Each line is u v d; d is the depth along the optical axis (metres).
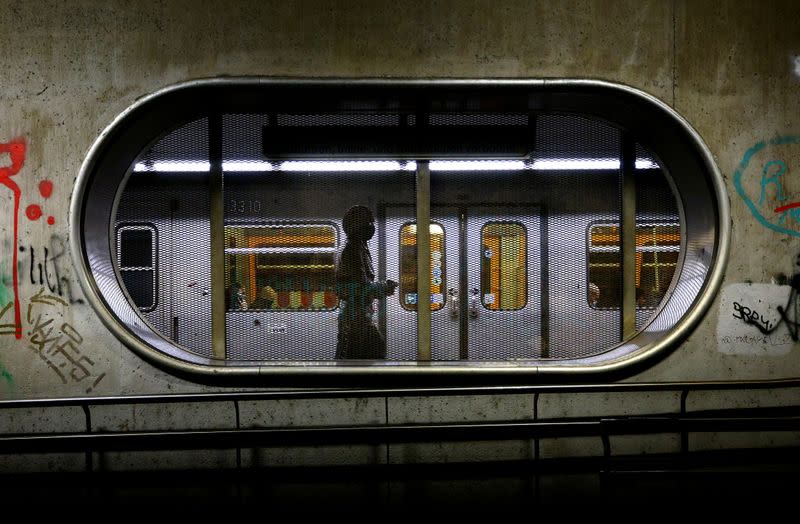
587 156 4.36
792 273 3.74
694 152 3.77
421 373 3.65
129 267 4.38
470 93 3.75
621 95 3.75
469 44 3.71
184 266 4.38
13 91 3.59
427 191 4.18
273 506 3.66
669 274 4.46
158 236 4.38
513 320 4.56
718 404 3.79
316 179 4.39
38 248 3.59
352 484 3.69
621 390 3.37
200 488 3.64
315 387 3.65
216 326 4.17
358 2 3.67
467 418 3.74
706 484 3.67
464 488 3.71
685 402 3.73
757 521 3.57
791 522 3.57
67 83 3.61
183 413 3.67
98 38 3.62
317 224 4.41
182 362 3.63
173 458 3.68
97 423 3.66
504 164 4.47
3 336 3.60
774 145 3.75
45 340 3.60
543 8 3.72
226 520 3.60
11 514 3.57
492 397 3.74
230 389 3.64
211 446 3.45
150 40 3.62
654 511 3.64
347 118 4.20
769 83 3.75
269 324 4.44
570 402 3.76
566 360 3.83
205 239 4.39
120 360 3.62
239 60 3.65
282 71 3.66
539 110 4.07
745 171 3.74
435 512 3.68
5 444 3.22
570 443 3.77
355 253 4.30
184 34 3.63
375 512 3.68
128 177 4.00
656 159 4.16
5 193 3.59
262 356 4.43
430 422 3.73
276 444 3.37
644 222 4.45
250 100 3.84
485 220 4.54
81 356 3.61
